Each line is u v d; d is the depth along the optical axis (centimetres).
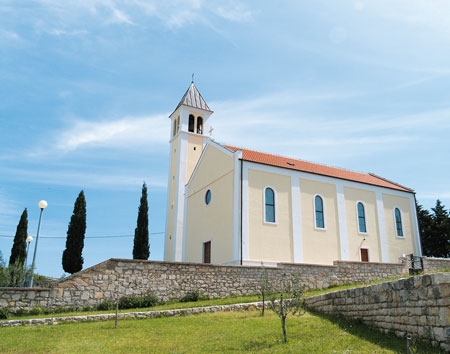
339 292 1469
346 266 2405
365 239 3394
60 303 1742
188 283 2025
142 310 1730
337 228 3253
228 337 1289
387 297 1188
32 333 1370
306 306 1723
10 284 2800
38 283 3072
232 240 2830
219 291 2080
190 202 3694
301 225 3055
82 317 1572
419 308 1050
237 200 2859
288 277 2208
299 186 3153
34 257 2486
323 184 3306
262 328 1388
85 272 1828
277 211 2973
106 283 1858
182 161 4347
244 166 2956
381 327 1203
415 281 1073
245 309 1778
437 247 4809
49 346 1209
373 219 3516
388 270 2544
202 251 3281
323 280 2303
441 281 988
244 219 2816
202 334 1347
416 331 1052
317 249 3081
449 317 953
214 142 3409
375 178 4059
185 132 4472
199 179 3603
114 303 1827
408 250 3644
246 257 2736
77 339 1302
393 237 3588
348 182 3459
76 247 3897
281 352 1091
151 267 1969
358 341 1127
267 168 3041
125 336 1345
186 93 4728
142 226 4400
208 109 4691
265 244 2842
